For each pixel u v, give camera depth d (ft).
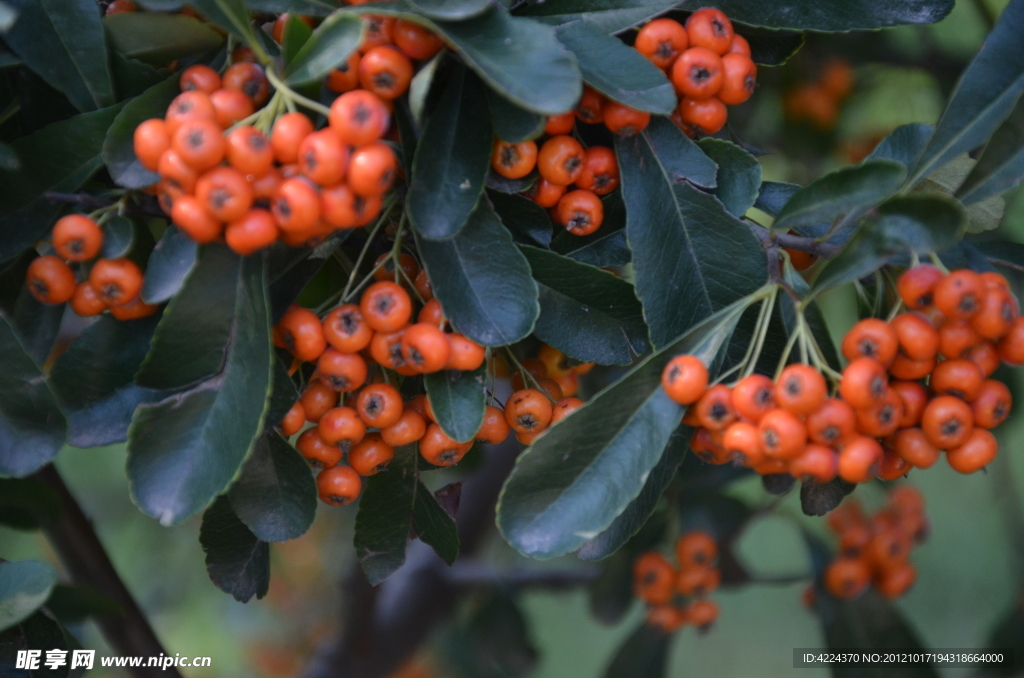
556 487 1.51
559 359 1.68
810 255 1.61
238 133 1.46
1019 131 1.53
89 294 1.52
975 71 1.53
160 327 1.48
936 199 1.48
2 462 1.49
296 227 1.47
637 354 1.56
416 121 1.48
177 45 1.52
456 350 1.52
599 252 1.58
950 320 1.51
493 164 1.52
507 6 1.51
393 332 1.52
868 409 1.49
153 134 1.47
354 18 1.46
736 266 1.54
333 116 1.46
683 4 1.56
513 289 1.51
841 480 1.58
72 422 1.51
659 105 1.49
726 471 2.01
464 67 1.51
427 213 1.49
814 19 1.56
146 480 1.48
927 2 1.56
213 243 1.48
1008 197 2.07
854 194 1.51
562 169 1.53
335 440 1.54
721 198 1.55
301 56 1.48
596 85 1.49
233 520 1.58
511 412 1.56
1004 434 2.02
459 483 1.63
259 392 1.48
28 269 1.53
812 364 1.56
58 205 1.52
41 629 1.58
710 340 1.52
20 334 1.57
